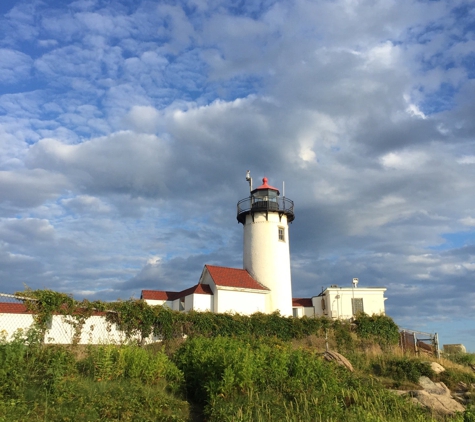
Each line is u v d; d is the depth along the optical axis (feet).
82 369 46.19
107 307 67.41
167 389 47.24
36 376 38.60
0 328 66.74
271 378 47.85
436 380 70.44
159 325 74.33
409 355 85.81
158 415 38.37
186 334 79.15
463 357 96.37
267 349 55.62
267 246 120.67
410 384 66.69
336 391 48.47
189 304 109.09
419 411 49.03
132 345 58.23
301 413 41.55
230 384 43.73
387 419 44.45
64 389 37.65
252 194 126.72
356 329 103.30
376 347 94.43
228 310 103.86
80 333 61.36
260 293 114.52
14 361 37.99
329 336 97.71
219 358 47.78
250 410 40.22
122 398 38.88
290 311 118.83
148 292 120.47
